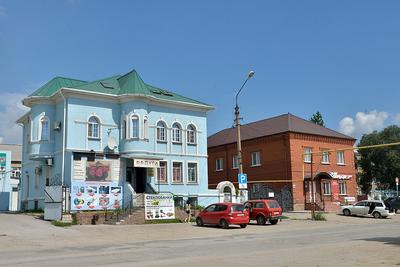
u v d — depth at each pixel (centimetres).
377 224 3016
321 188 4656
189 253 1500
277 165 4588
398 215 4200
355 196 4988
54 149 3456
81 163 3186
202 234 2386
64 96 3312
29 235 2230
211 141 5659
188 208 3234
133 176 3541
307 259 1295
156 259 1348
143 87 3566
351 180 4994
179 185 3753
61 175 3253
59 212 2812
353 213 3912
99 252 1573
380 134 6588
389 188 6750
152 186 3572
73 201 2988
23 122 4162
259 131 4959
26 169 3962
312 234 2236
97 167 3259
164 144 3716
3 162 4916
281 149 4569
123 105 3525
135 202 3148
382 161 6488
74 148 3294
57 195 2859
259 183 4762
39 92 3634
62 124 3328
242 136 5106
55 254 1537
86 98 3397
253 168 4850
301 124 4816
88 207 3056
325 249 1541
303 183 4506
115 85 3681
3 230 2391
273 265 1184
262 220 3039
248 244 1783
